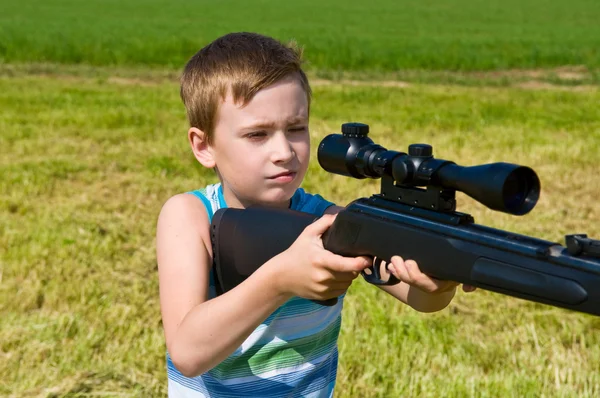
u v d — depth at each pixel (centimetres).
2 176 846
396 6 6462
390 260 187
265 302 200
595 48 3097
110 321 478
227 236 226
